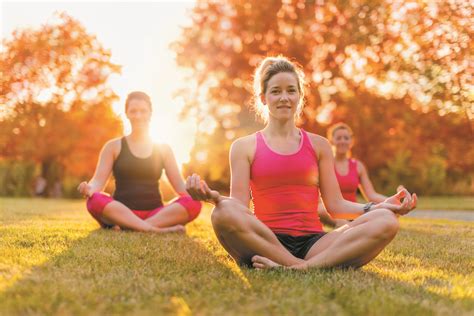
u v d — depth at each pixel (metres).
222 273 2.96
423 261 3.70
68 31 21.06
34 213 7.93
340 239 3.12
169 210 5.81
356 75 19.39
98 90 22.17
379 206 3.30
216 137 23.17
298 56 19.52
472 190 21.80
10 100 20.69
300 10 20.05
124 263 3.21
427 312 2.18
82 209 9.86
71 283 2.58
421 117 16.77
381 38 15.34
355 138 19.98
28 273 2.78
